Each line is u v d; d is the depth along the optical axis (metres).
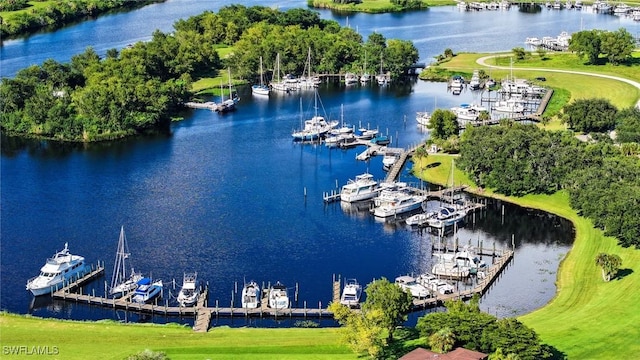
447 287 170.00
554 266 183.25
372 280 177.00
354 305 164.00
